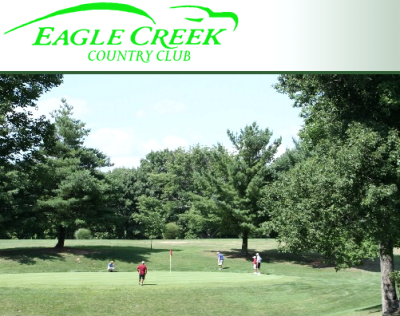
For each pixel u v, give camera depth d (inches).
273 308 1073.5
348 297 1189.7
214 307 1052.5
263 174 2145.7
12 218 1995.6
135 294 1082.1
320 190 650.2
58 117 2204.7
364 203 608.1
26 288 1083.3
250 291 1189.7
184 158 3983.8
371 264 2098.9
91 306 992.9
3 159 984.9
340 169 628.1
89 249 2191.2
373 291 1269.7
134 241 2797.7
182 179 3969.0
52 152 1060.5
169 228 3284.9
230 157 2283.5
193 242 2758.4
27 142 973.2
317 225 683.4
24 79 893.2
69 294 1046.4
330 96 783.7
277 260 2138.3
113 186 2215.8
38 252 2039.9
